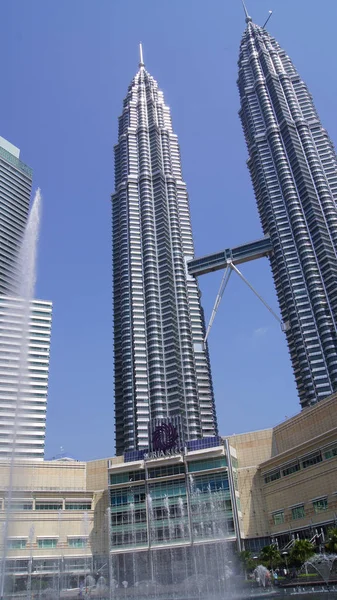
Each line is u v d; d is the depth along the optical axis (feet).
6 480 375.66
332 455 279.90
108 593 313.94
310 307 613.11
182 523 345.72
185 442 385.91
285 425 348.38
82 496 391.65
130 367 632.38
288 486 316.81
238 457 366.22
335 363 554.87
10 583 337.93
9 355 492.95
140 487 371.76
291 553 231.50
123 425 599.98
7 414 599.16
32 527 363.76
